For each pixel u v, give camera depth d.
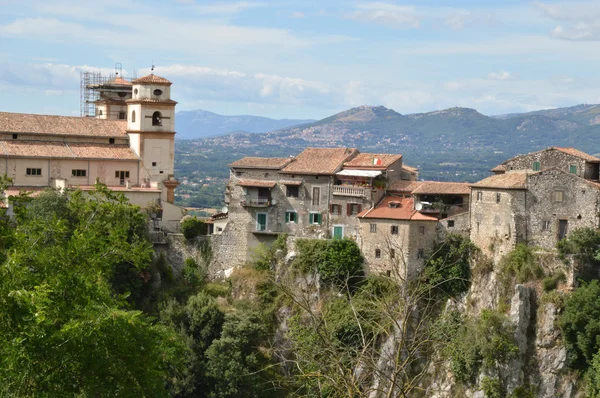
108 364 55.81
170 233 138.62
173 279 134.75
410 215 122.06
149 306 127.62
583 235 112.31
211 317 121.38
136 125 146.12
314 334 63.03
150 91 147.38
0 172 133.38
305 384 60.56
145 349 59.25
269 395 114.38
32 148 137.00
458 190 125.31
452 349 76.94
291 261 127.81
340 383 58.09
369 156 135.75
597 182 121.25
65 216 118.44
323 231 130.88
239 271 132.25
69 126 144.50
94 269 64.88
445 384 110.38
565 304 110.12
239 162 138.12
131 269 126.38
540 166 126.38
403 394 54.41
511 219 116.81
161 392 59.53
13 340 51.38
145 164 146.00
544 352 109.81
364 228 124.38
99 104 177.12
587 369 107.38
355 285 122.50
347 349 62.50
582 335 106.81
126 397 57.06
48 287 56.31
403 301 61.00
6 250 64.56
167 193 147.88
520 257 115.00
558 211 115.62
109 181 142.62
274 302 126.12
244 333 118.94
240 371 114.50
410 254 120.81
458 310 116.94
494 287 115.75
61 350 54.28
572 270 111.62
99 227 70.88
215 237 136.25
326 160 135.25
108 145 145.88
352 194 128.50
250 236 134.88
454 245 121.19
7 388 51.53
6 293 52.75
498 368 108.75
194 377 115.62
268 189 134.25
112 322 57.09
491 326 110.31
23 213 70.38
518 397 108.06
